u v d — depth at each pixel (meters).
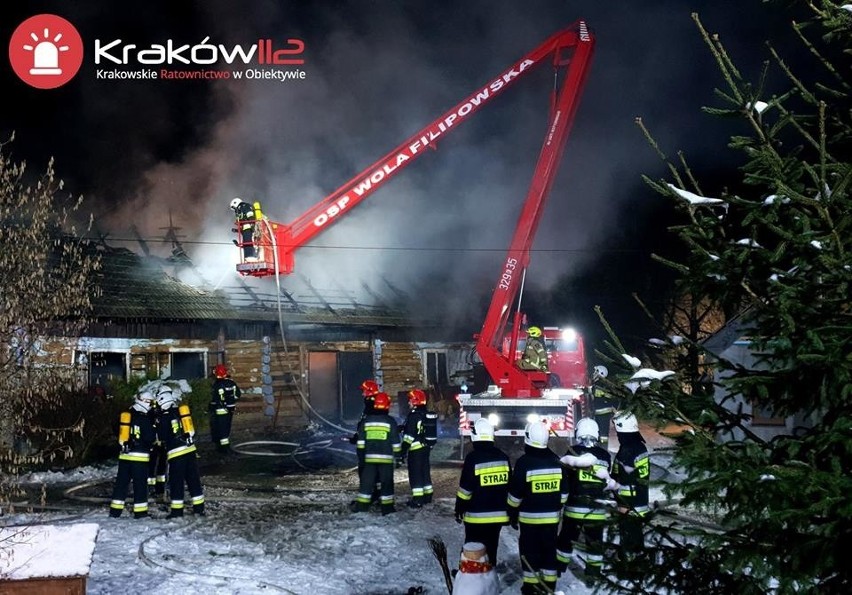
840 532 2.89
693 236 3.61
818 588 3.02
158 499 11.09
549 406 13.08
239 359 20.52
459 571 5.72
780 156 3.51
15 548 5.21
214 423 16.17
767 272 3.49
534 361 13.84
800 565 2.98
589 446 7.14
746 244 3.51
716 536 3.18
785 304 3.23
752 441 3.48
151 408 9.98
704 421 3.56
